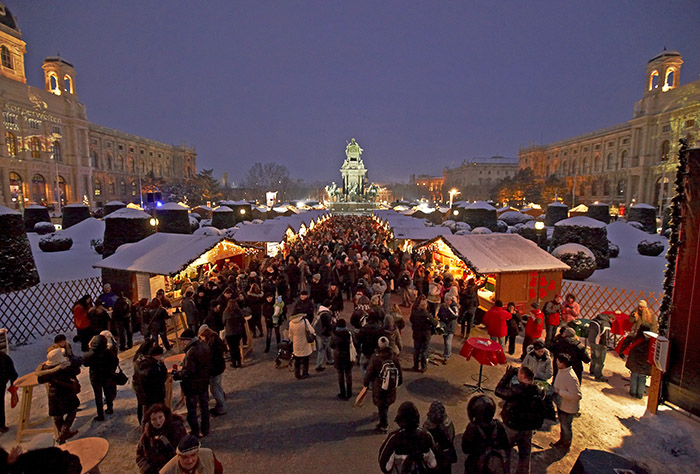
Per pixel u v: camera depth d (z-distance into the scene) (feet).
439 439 14.80
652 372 24.13
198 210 168.55
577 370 25.53
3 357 22.45
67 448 15.93
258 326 39.55
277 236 69.31
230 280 40.19
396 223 93.81
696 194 22.50
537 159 386.11
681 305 23.39
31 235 100.99
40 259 73.41
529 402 17.75
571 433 20.85
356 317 30.45
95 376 23.06
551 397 20.79
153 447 14.71
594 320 29.40
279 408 25.22
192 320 34.42
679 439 21.42
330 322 30.27
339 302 37.81
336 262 51.98
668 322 24.16
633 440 21.72
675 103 219.82
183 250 43.11
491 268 39.24
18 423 22.81
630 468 14.66
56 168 212.23
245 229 72.18
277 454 20.58
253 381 29.17
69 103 232.32
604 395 26.78
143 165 334.65
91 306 33.40
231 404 25.75
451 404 25.68
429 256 61.41
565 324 32.68
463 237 45.65
